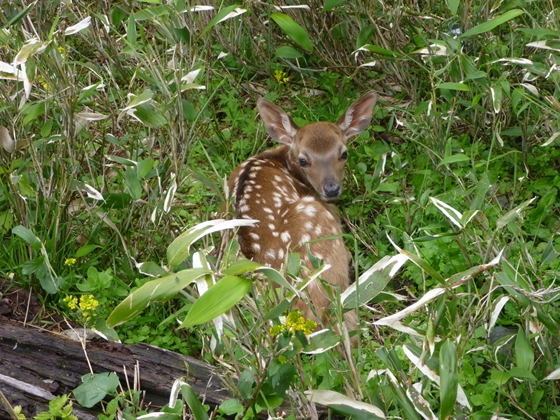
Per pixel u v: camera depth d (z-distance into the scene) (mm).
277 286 4375
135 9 4941
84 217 4531
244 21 4969
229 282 3680
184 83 4441
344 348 4047
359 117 4738
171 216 4539
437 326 4031
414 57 4805
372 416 4066
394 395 4062
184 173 4543
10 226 4445
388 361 4070
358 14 4805
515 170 4516
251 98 4992
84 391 4188
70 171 4512
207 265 3980
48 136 4410
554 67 4465
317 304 4340
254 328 4039
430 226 4336
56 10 4711
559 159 4699
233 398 4160
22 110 4367
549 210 4539
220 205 4664
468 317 4152
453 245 4477
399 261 4020
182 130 4480
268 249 4414
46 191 4457
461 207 4562
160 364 4258
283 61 5000
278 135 4742
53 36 4332
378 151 4754
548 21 4598
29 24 4629
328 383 4172
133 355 4266
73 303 4281
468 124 4723
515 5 4547
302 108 4914
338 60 4969
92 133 4809
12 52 4449
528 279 4199
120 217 4547
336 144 4664
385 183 4625
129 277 4453
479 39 4664
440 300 4027
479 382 4266
